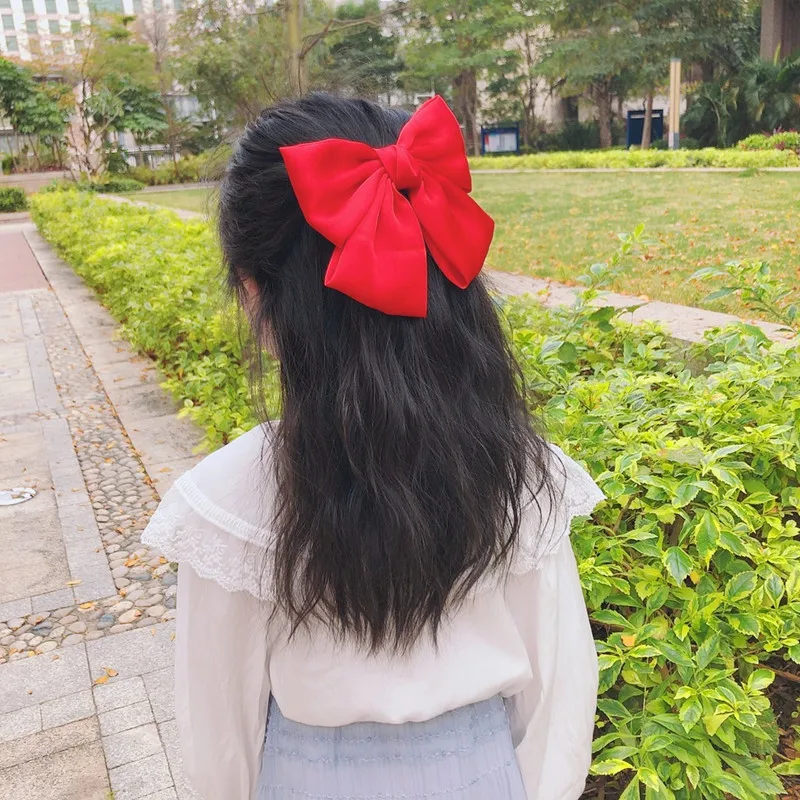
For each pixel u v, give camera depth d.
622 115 32.81
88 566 3.35
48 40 37.38
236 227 0.82
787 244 7.26
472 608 0.91
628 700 1.84
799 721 2.00
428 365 0.80
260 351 0.86
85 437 4.92
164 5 28.62
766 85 22.36
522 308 3.67
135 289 6.66
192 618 0.88
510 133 32.19
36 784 2.12
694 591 1.80
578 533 1.86
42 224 17.91
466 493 0.80
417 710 0.88
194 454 4.48
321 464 0.79
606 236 8.86
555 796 0.99
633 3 26.31
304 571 0.81
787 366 2.33
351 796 0.90
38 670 2.64
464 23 26.77
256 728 0.95
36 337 7.85
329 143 0.74
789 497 2.00
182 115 36.03
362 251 0.74
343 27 9.20
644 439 2.02
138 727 2.33
